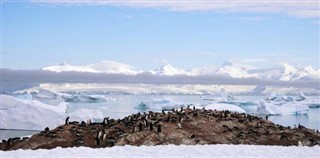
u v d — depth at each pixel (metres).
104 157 18.81
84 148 21.12
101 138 29.80
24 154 19.44
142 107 114.88
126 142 28.73
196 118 34.19
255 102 109.25
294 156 19.31
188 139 29.08
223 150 20.45
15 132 63.06
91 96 152.75
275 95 139.50
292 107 100.62
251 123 34.75
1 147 29.78
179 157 18.78
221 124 33.16
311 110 121.75
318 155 19.70
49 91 159.88
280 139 30.94
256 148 21.19
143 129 30.72
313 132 34.19
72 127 32.09
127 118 36.03
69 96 154.50
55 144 28.84
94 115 73.50
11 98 78.81
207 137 30.08
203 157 18.78
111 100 159.75
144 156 19.02
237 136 30.86
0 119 67.56
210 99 146.25
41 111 67.50
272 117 93.50
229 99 142.75
